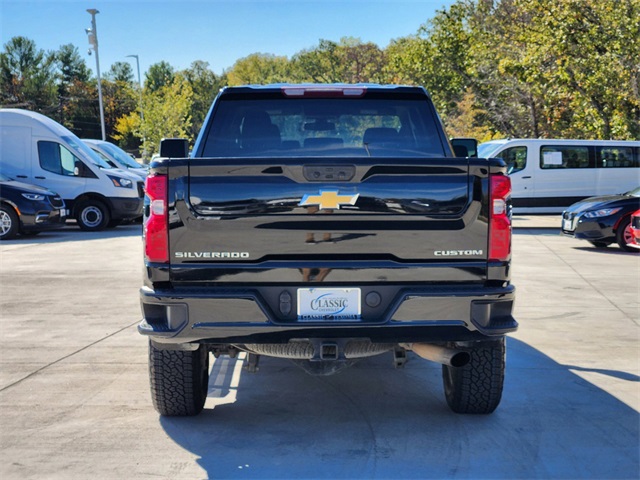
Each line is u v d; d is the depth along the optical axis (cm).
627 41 2456
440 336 402
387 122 516
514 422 468
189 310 395
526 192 2061
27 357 630
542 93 2958
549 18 2641
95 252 1384
